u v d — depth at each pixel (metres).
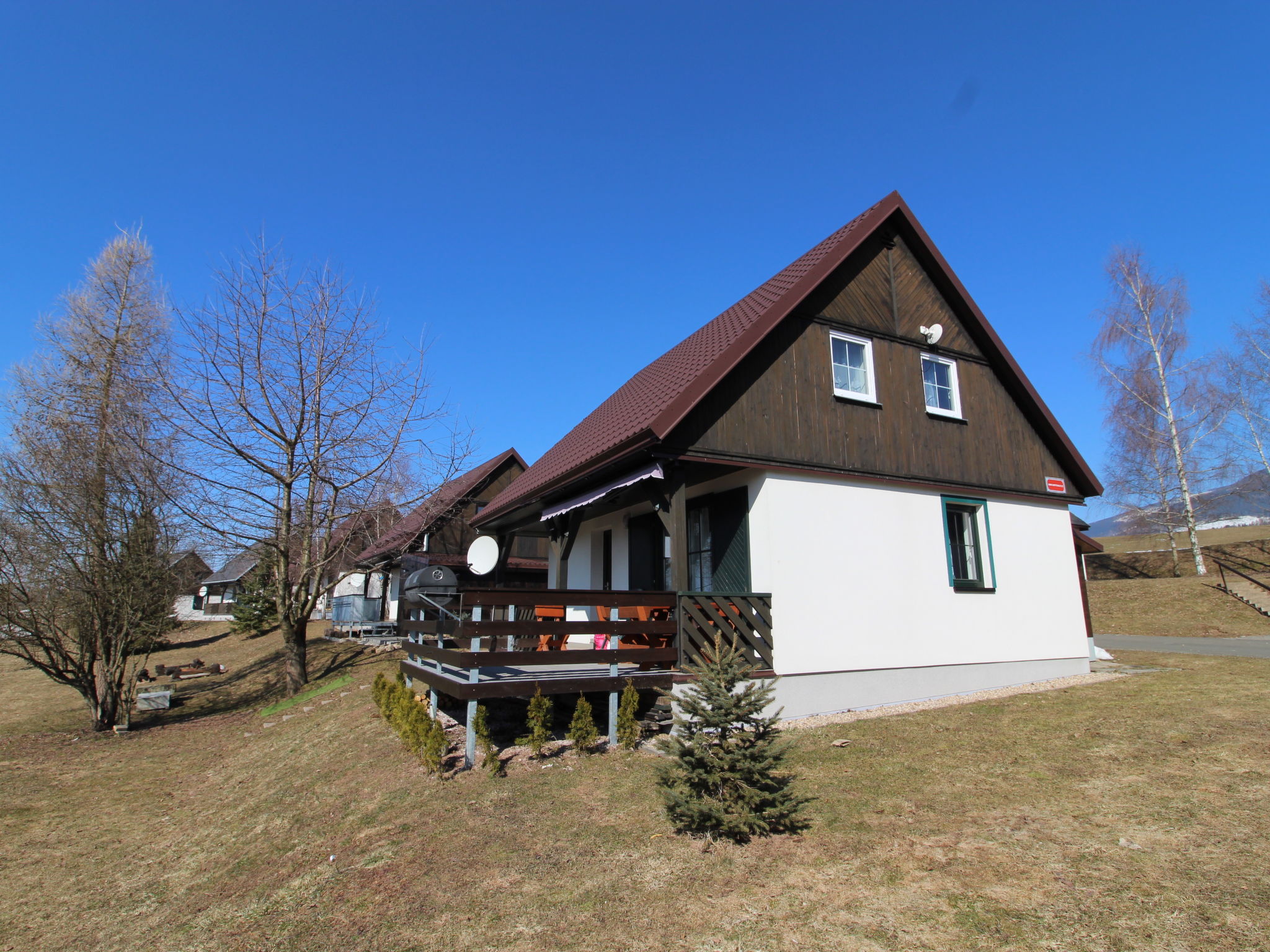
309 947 4.84
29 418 18.25
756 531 10.03
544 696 8.36
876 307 11.83
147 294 21.30
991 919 4.12
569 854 5.48
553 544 18.62
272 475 19.77
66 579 17.41
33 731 18.00
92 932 6.56
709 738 5.71
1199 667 13.06
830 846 5.28
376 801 7.70
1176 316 33.34
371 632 28.48
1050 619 12.82
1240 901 4.09
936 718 9.15
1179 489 34.56
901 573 10.96
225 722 18.00
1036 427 13.65
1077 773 6.55
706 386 9.34
